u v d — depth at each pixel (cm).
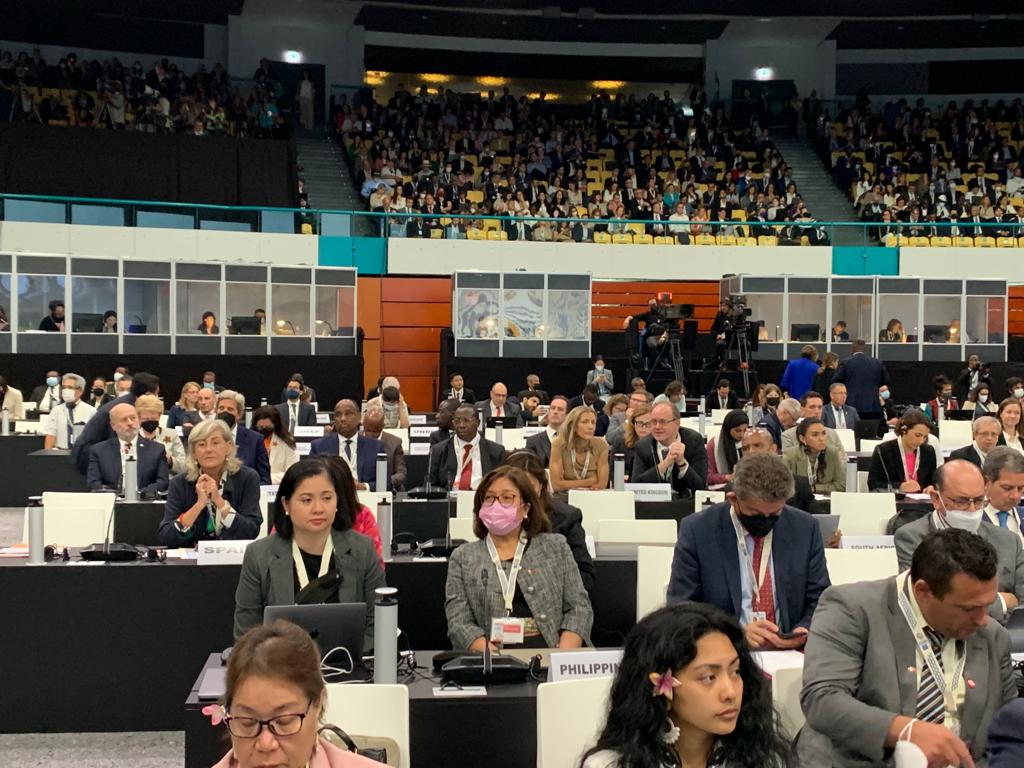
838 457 897
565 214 2764
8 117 2647
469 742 422
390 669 408
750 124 3288
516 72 3612
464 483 960
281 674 242
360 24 3328
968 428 1552
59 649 595
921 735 324
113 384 1683
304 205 2656
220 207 2244
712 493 820
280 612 428
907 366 2336
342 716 366
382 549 629
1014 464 568
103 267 2050
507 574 499
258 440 930
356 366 2195
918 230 2497
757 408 1528
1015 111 3328
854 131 3262
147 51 3253
